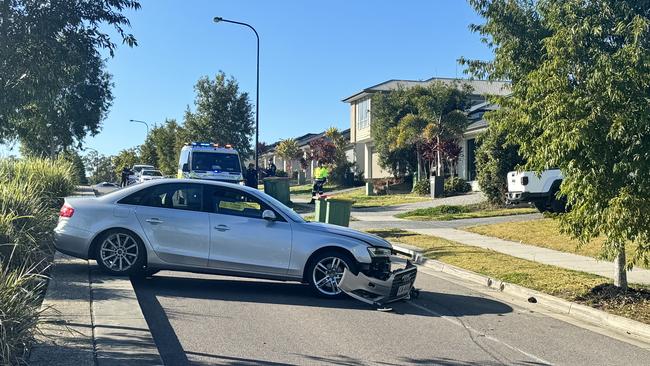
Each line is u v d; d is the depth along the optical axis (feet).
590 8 27.02
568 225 28.60
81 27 22.82
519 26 32.65
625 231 25.25
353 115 165.07
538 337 23.24
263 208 28.94
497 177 74.84
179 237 28.09
